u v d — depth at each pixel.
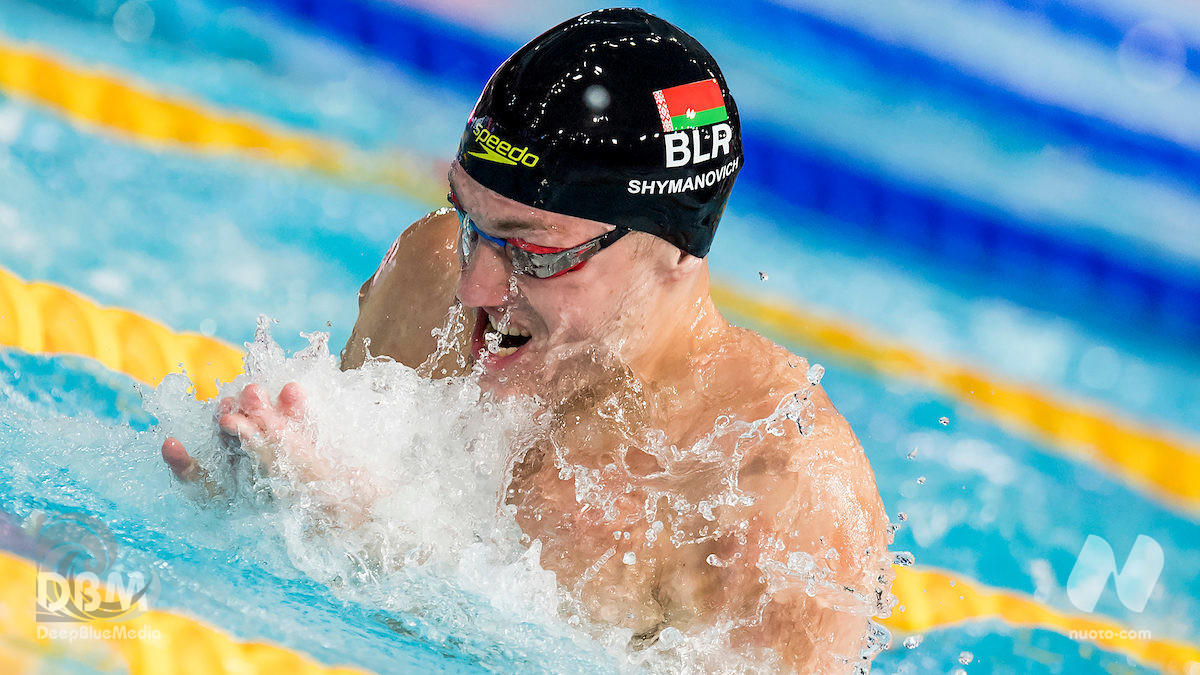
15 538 5.95
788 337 13.59
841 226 16.38
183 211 13.12
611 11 6.44
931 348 13.73
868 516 6.19
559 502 6.45
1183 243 16.61
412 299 7.45
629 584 6.19
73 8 16.95
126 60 16.03
